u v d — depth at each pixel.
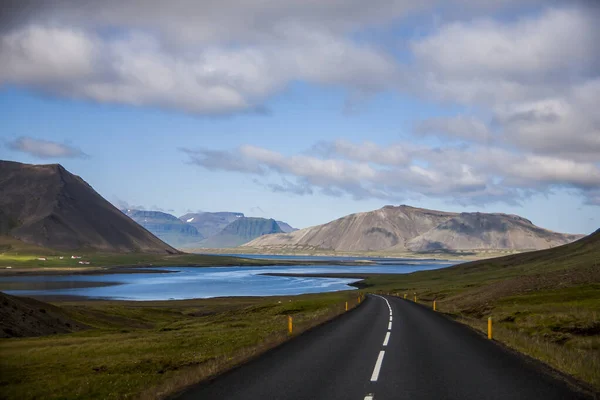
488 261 185.88
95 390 14.93
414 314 39.16
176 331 39.34
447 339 21.97
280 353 17.88
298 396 11.20
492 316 36.34
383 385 12.24
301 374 13.78
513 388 11.84
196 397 11.30
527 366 14.88
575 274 63.06
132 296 123.56
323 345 20.02
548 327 26.84
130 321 66.12
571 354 16.31
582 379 12.93
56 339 35.47
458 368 14.55
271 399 10.95
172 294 130.12
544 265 131.00
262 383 12.66
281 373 13.98
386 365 15.14
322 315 38.09
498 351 18.16
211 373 14.34
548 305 38.12
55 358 23.20
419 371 14.10
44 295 126.44
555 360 15.58
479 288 72.25
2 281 192.12
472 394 11.24
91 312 66.75
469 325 29.12
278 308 60.28
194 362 19.05
